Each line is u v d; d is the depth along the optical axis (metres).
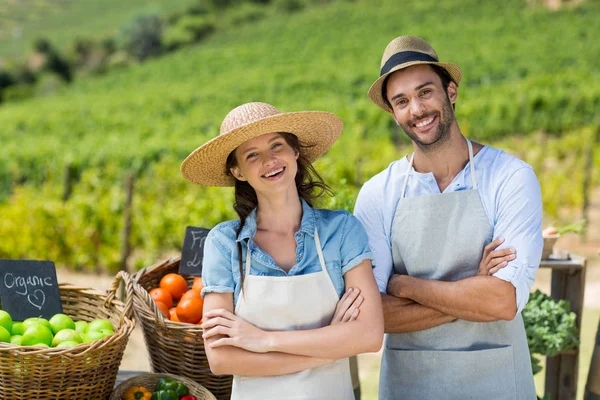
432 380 2.26
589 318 5.81
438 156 2.22
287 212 1.98
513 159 2.18
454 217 2.19
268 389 1.91
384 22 52.19
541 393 4.35
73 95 46.09
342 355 1.88
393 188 2.31
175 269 2.95
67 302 2.62
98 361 2.10
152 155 11.35
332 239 1.96
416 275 2.28
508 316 2.09
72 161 11.04
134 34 68.69
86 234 7.69
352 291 1.94
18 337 2.17
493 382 2.22
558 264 3.12
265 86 30.14
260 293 1.90
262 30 59.03
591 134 14.06
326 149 2.14
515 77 26.92
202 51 54.12
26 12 98.00
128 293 2.33
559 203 10.13
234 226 2.00
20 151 12.05
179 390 2.17
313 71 34.91
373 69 32.25
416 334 2.29
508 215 2.12
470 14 49.47
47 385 2.05
